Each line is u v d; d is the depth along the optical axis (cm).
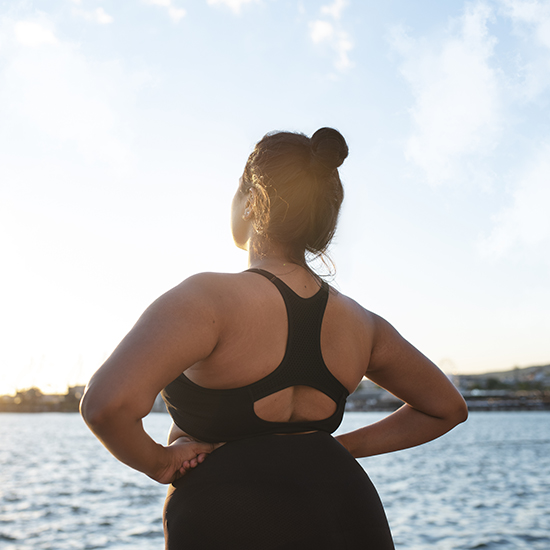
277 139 124
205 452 107
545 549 1154
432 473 2933
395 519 1575
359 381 125
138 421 94
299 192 118
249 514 98
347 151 122
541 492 2102
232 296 106
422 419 144
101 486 2355
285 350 108
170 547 103
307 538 98
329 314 117
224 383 104
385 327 137
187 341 97
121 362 92
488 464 3428
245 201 130
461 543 1241
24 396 18462
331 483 105
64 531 1388
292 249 120
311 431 111
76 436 7000
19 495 2080
